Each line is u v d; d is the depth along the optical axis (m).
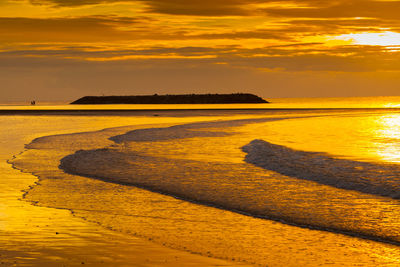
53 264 7.83
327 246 9.01
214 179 16.22
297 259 8.25
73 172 18.16
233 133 37.06
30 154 24.06
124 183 15.77
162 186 15.12
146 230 10.07
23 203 12.76
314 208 11.91
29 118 69.25
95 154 23.50
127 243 9.11
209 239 9.45
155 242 9.20
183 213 11.66
